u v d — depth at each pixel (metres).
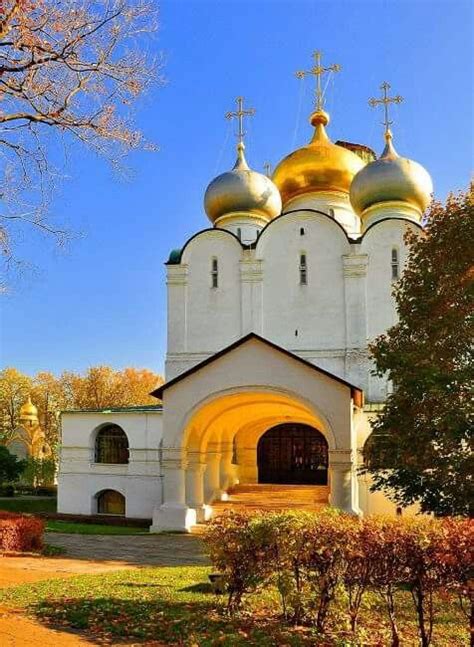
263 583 9.62
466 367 15.02
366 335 31.55
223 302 33.69
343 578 8.41
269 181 38.47
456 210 16.02
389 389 30.56
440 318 15.49
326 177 39.31
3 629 8.57
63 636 8.43
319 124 42.62
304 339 32.22
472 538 7.50
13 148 13.28
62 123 13.08
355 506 23.16
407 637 8.42
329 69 43.34
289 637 8.22
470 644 7.61
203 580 12.92
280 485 30.77
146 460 31.69
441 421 14.48
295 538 8.74
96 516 31.38
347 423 22.44
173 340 33.78
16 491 50.91
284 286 33.09
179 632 8.61
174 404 24.44
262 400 25.25
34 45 12.05
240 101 40.72
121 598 10.67
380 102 38.31
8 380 67.00
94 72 13.09
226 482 29.83
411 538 7.81
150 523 29.61
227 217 37.81
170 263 34.59
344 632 8.52
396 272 32.22
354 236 38.19
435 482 14.66
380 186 35.31
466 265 15.49
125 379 67.56
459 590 7.52
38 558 16.66
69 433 33.31
